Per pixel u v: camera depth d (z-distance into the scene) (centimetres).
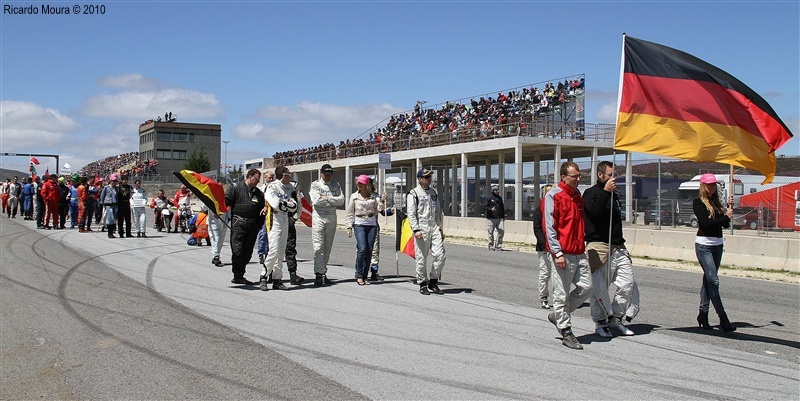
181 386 564
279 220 1024
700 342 734
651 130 798
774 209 2623
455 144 3719
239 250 1071
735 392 551
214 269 1293
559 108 3838
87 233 2170
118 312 866
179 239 2016
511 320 834
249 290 1043
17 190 3050
